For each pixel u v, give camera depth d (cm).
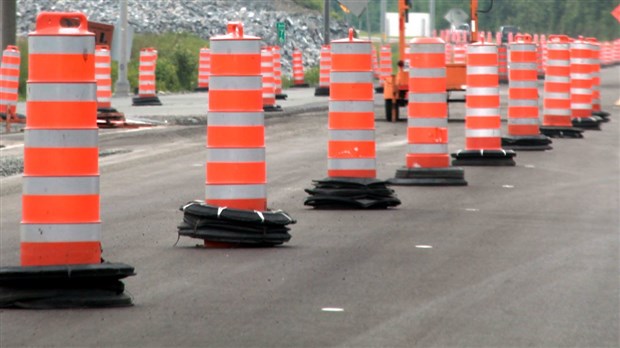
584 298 2031
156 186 3825
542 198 3466
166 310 1936
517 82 4988
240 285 2153
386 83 6900
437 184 3750
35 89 1980
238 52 2641
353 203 3228
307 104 8956
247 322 1848
